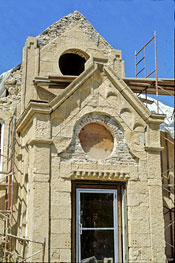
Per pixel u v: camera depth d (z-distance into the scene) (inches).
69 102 473.1
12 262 474.9
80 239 450.6
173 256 584.4
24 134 517.0
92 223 460.1
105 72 496.7
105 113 484.7
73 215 455.2
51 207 436.5
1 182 546.6
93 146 478.9
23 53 593.9
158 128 497.4
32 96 575.8
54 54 605.6
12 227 518.0
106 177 465.1
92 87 487.8
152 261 449.7
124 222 463.8
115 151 478.3
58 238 430.0
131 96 494.0
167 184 602.5
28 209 452.4
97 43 634.8
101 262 451.8
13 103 581.6
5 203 518.0
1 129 577.9
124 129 486.0
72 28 627.5
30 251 420.2
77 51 627.5
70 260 427.8
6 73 625.3
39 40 606.2
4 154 561.3
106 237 460.8
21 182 511.2
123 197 471.2
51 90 586.9
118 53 639.8
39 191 434.9
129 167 474.0
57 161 451.5
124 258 454.9
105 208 469.1
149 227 461.4
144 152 485.7
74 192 462.6
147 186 474.9
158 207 470.0
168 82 593.3
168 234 593.0
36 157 443.8
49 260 421.1
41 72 591.8
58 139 458.6
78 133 472.1
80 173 456.1
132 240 450.6
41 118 457.1
